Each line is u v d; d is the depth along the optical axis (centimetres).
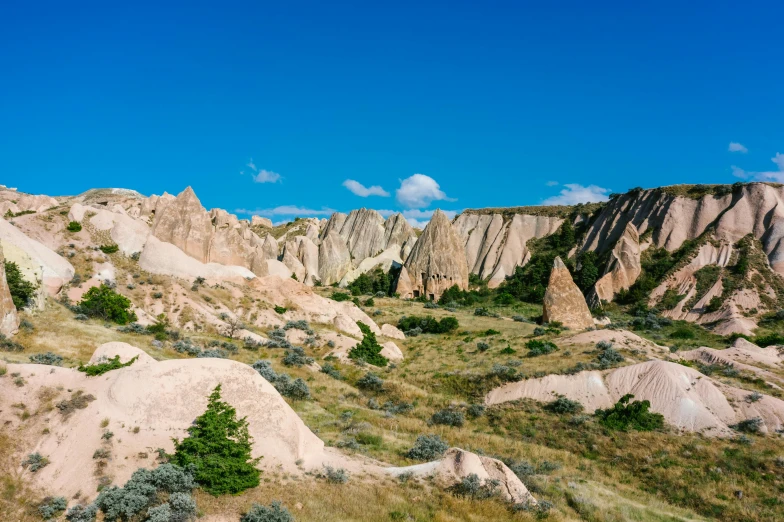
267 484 2264
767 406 3853
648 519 2723
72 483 2033
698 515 2936
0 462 2047
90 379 2498
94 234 6488
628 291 9394
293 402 3816
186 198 6938
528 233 13112
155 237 6512
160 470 2064
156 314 5369
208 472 2145
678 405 3909
